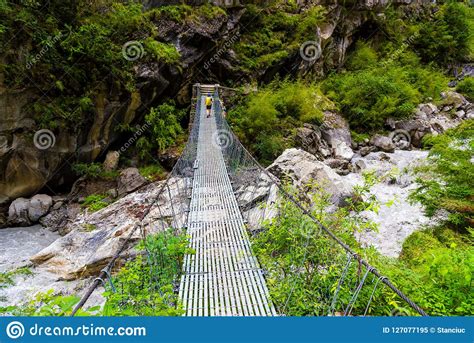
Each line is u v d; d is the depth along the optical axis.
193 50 17.22
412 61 27.62
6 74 11.26
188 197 8.17
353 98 20.27
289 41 21.69
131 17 14.58
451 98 23.77
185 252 5.06
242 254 5.22
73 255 7.64
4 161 11.92
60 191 13.55
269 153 14.79
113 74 13.45
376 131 19.59
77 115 12.83
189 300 4.20
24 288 7.20
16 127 11.84
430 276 3.97
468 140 8.85
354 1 24.25
